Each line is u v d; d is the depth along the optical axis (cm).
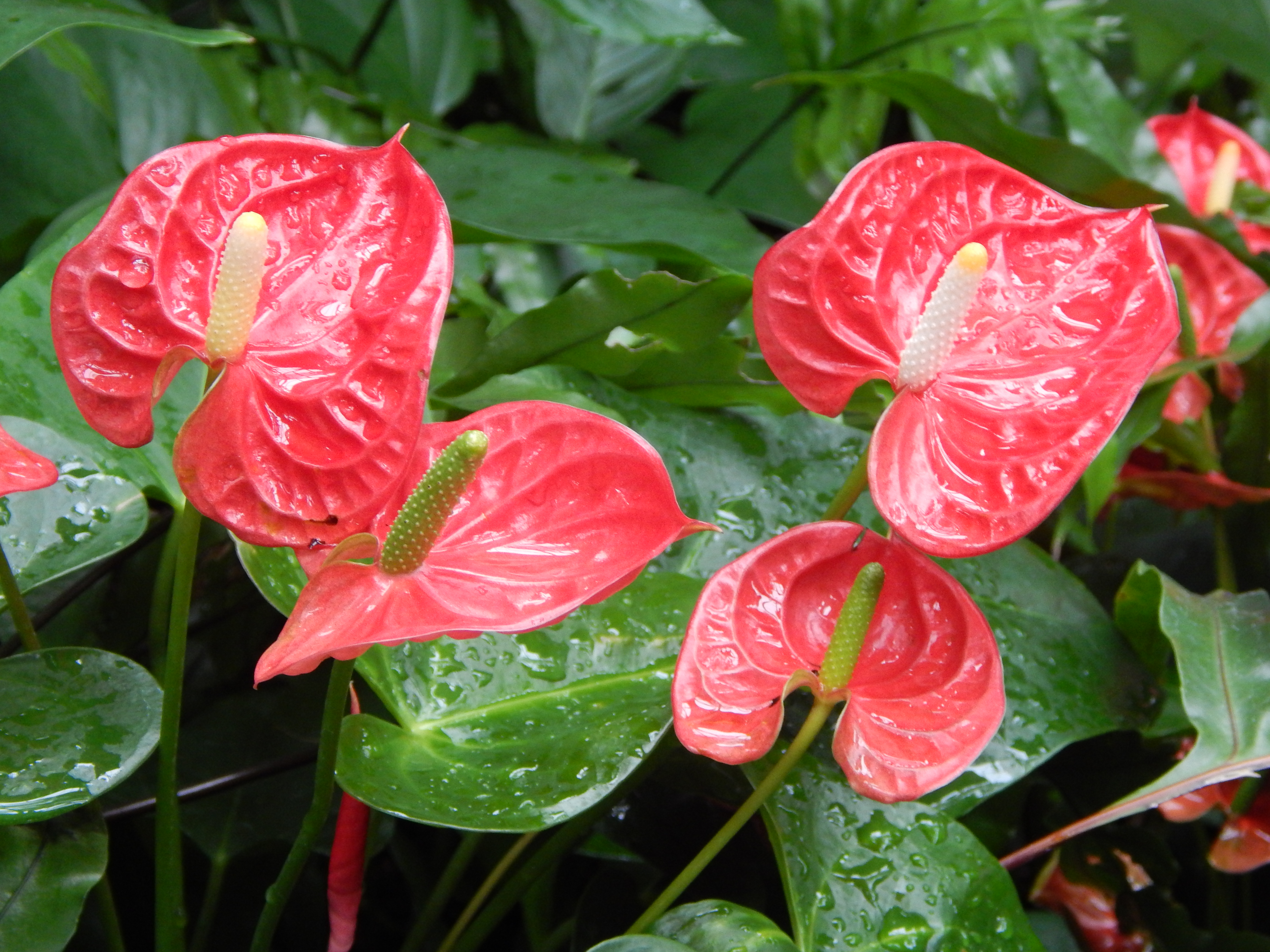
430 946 99
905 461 78
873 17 138
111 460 86
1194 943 96
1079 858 97
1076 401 79
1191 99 149
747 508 95
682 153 167
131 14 88
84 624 98
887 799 75
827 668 77
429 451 77
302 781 96
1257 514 107
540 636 86
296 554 75
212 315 72
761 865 93
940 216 82
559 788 79
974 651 78
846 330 80
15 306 86
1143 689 93
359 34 163
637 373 96
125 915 95
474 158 114
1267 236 117
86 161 120
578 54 163
